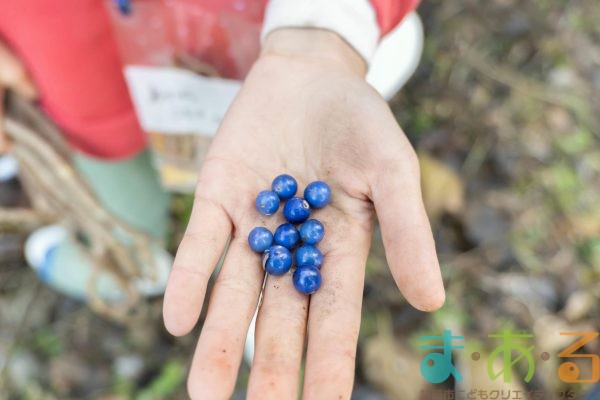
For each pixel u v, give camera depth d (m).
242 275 0.28
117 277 0.41
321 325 0.26
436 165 0.47
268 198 0.29
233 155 0.30
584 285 0.42
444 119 0.49
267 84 0.31
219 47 0.34
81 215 0.38
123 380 0.42
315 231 0.28
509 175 0.46
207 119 0.37
